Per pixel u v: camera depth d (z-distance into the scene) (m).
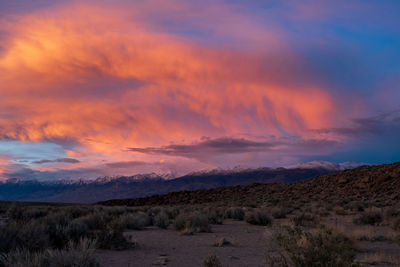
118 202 87.62
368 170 73.06
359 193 57.75
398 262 9.00
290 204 44.28
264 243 13.23
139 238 14.95
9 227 9.73
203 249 11.93
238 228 19.88
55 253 6.97
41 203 59.38
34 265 6.70
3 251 8.50
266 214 22.22
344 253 6.39
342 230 12.12
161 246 12.62
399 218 18.19
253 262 9.41
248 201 59.94
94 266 7.07
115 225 12.73
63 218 14.65
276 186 81.94
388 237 14.20
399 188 53.44
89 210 28.28
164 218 20.05
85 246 7.58
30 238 9.74
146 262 9.43
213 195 82.69
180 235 16.22
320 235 6.75
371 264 9.27
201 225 18.19
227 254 10.82
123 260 9.66
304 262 6.52
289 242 6.89
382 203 40.06
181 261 9.64
